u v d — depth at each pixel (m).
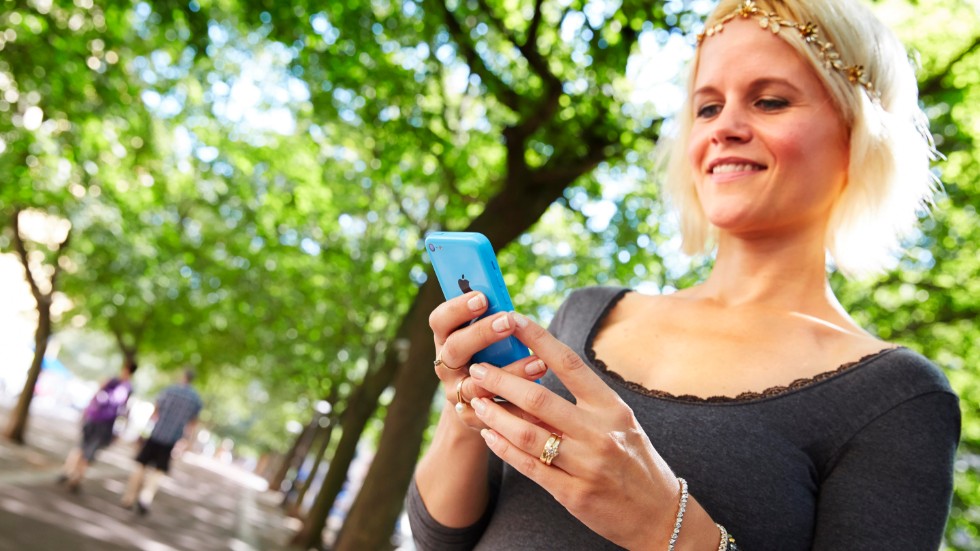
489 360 1.26
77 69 10.11
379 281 19.41
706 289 1.65
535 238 16.22
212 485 32.28
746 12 1.56
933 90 8.63
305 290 22.64
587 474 1.10
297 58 10.31
